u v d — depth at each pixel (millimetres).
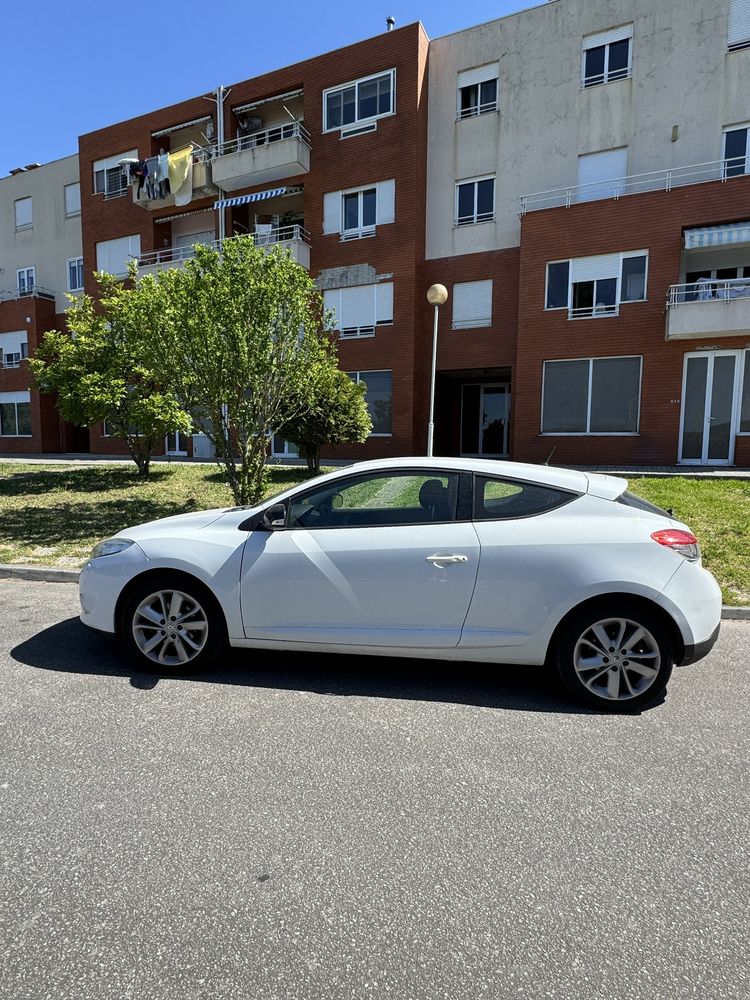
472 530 3555
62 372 12797
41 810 2473
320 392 12477
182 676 3865
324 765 2834
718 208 14242
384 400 18703
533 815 2471
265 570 3705
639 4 15852
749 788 2668
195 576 3777
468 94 18000
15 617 5113
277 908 1971
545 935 1867
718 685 3803
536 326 16250
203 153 20812
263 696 3576
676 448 15094
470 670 4020
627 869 2160
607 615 3398
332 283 19188
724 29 15094
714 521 7766
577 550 3406
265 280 7695
